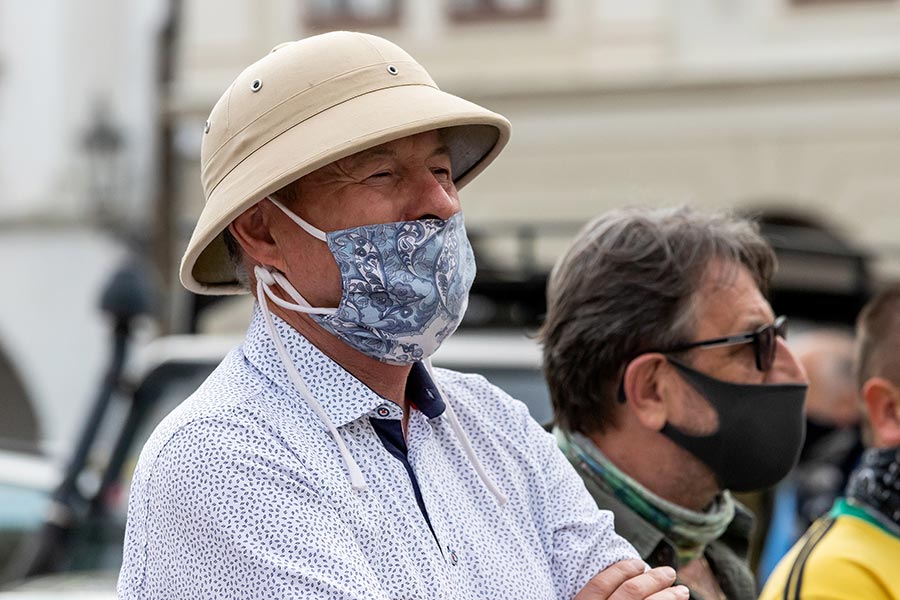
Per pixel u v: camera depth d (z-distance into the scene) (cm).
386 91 275
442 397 288
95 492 661
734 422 344
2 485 719
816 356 730
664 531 347
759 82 1911
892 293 410
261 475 255
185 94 1962
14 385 2177
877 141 1895
